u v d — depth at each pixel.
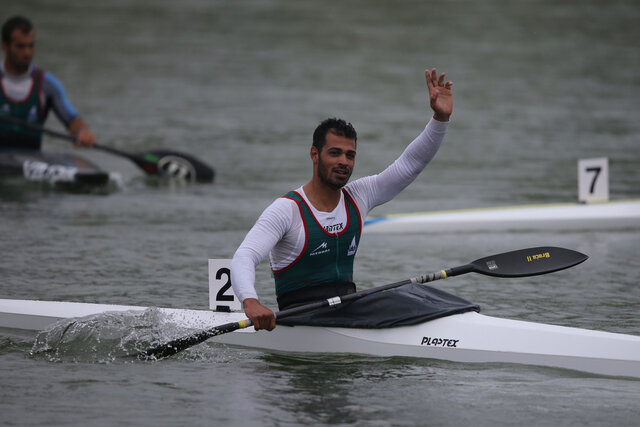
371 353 20.27
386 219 36.62
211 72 85.31
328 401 17.34
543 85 79.56
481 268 21.19
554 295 26.16
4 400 17.31
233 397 17.55
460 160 51.25
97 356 20.14
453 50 100.25
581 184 38.84
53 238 32.97
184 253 31.06
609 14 127.88
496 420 16.44
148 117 63.66
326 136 19.34
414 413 16.73
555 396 17.72
